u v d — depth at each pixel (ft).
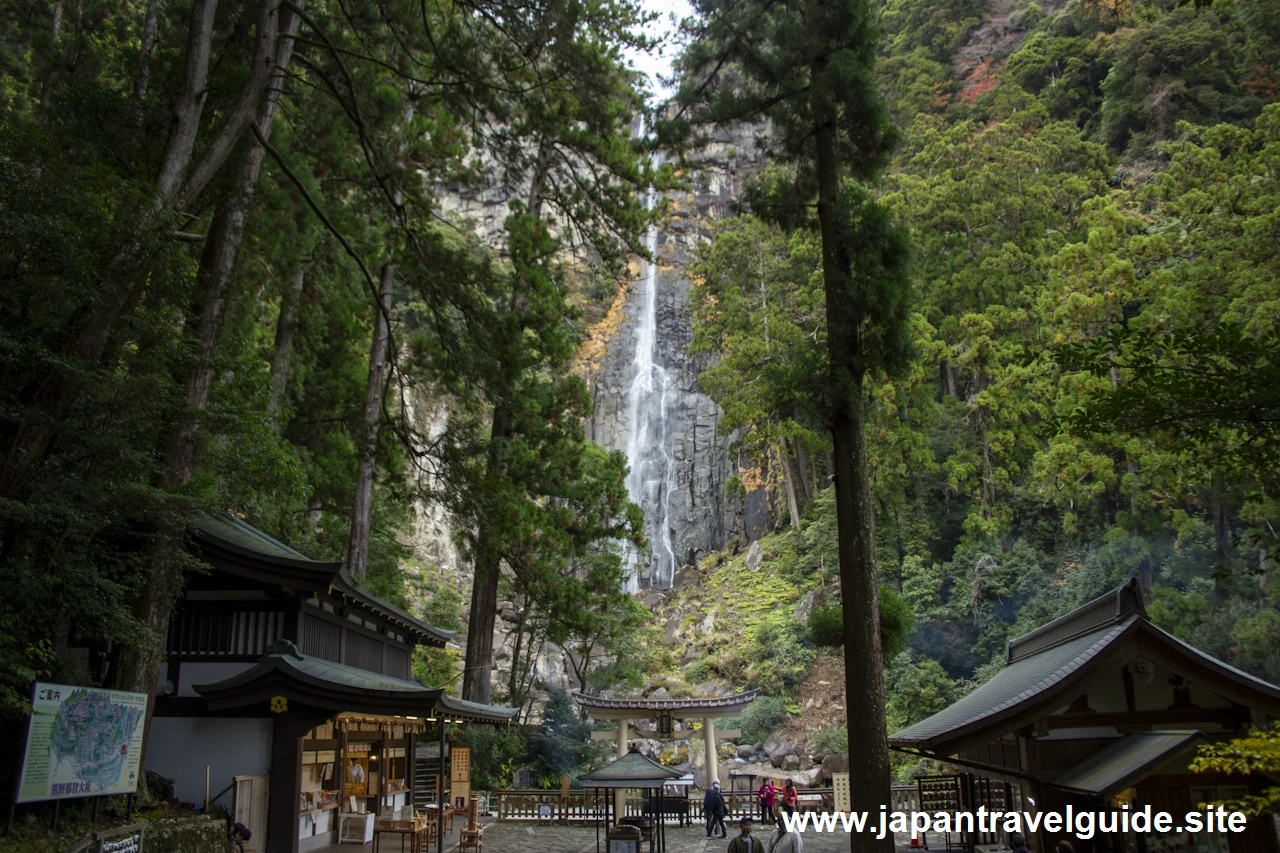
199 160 43.83
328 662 52.08
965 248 158.30
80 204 31.35
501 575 98.78
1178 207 113.09
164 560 38.73
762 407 151.84
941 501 149.18
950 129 172.45
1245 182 108.58
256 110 48.06
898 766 104.78
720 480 201.87
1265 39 171.22
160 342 35.37
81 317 33.14
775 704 131.64
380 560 100.12
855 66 42.63
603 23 63.87
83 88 41.98
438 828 52.85
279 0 52.11
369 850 50.80
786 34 44.37
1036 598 119.65
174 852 36.17
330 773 54.49
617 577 98.12
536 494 91.56
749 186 48.44
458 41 61.46
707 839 68.23
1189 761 33.91
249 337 67.67
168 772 44.11
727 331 176.24
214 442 41.29
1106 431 27.20
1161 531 107.76
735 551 189.98
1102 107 180.75
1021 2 234.58
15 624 32.81
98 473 32.99
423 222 66.18
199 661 47.16
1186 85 171.12
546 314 85.40
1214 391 24.62
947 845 53.36
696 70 48.67
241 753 44.37
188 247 40.47
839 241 41.98
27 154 31.83
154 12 65.92
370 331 94.58
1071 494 116.16
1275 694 35.53
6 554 33.14
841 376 39.22
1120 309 116.16
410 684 69.56
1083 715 38.04
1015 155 156.97
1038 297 135.74
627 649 117.29
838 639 40.52
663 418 214.07
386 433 66.95
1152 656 36.50
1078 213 156.66
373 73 71.67
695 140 49.49
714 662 143.84
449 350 65.77
